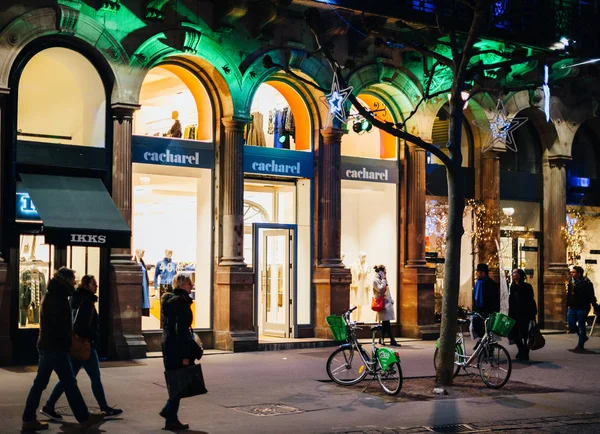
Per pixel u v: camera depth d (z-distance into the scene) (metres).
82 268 17.45
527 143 25.94
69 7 16.95
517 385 14.73
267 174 20.22
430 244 23.12
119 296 17.39
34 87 17.27
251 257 20.33
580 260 26.94
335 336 14.33
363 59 21.17
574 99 25.98
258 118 20.52
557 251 25.72
